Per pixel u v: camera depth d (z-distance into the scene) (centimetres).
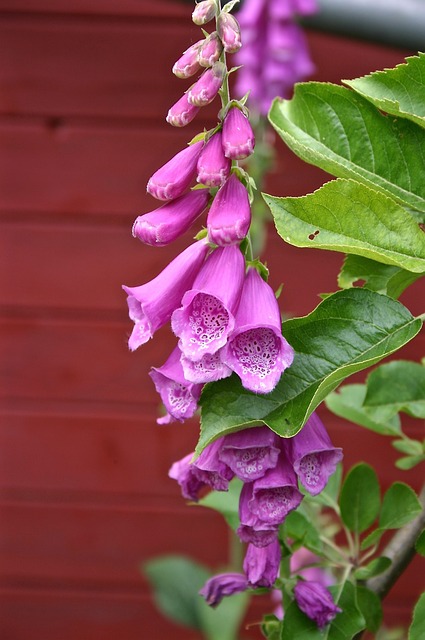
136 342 60
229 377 59
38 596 162
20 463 156
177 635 162
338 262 142
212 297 59
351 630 67
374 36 86
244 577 70
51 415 154
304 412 58
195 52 58
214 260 59
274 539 63
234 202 58
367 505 74
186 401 60
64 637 163
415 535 70
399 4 84
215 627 114
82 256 148
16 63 142
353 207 59
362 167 64
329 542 74
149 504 157
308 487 60
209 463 61
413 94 63
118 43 140
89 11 140
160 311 60
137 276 148
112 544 159
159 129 143
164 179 59
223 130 58
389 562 70
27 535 159
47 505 158
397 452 146
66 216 147
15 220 148
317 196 59
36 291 150
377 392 73
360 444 146
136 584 160
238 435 60
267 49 127
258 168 118
